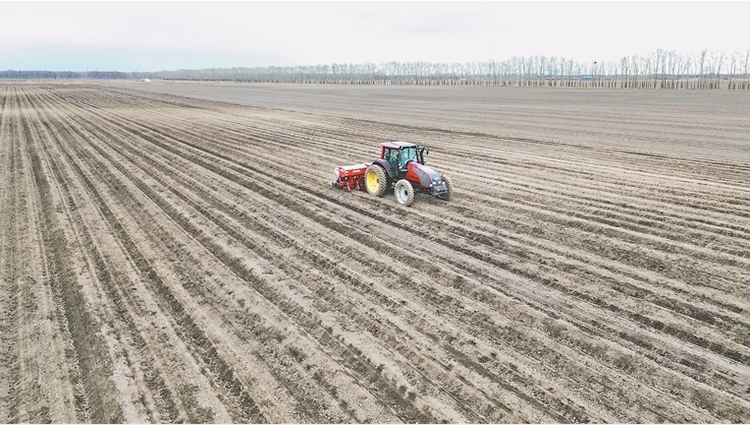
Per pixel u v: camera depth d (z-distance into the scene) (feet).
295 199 54.70
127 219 48.29
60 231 44.65
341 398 22.71
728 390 22.56
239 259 38.19
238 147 90.74
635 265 35.99
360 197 55.21
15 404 22.71
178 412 21.97
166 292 33.14
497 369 24.41
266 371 24.68
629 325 27.94
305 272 35.70
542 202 51.72
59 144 93.71
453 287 32.96
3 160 77.82
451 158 76.89
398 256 38.17
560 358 25.16
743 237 40.78
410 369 24.57
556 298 31.14
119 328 28.73
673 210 48.26
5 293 33.30
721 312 29.01
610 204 50.57
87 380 24.26
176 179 65.00
